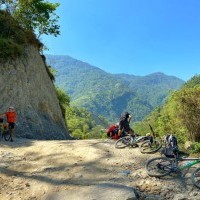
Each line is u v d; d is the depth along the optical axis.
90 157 12.39
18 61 25.20
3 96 22.61
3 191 9.73
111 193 8.74
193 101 16.14
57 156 12.90
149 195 8.99
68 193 9.15
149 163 10.57
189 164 9.98
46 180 10.27
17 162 12.32
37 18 35.62
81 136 98.31
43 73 29.86
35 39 29.47
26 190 9.71
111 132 17.00
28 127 22.38
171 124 18.02
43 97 27.36
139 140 13.60
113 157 12.34
